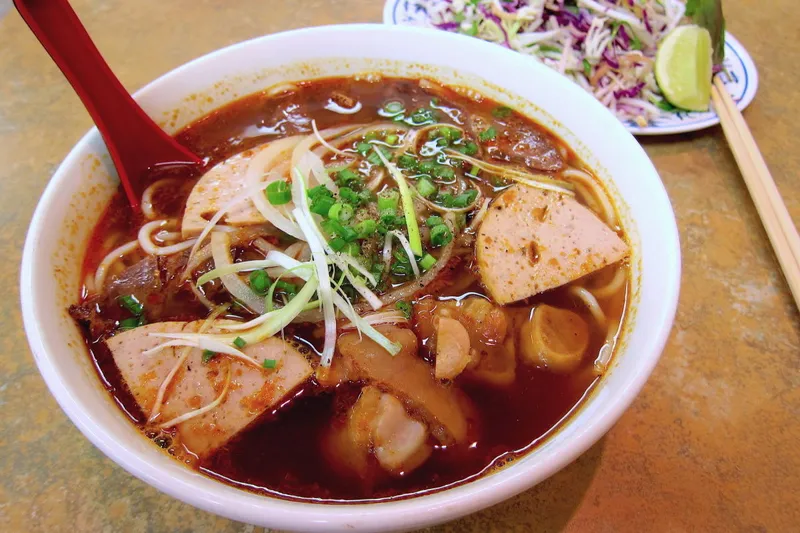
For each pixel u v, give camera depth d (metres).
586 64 0.36
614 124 0.22
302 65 0.27
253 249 0.21
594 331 0.20
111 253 0.21
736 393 0.21
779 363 0.22
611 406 0.15
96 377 0.18
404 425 0.18
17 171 0.29
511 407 0.18
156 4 0.39
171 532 0.18
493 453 0.18
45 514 0.19
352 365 0.18
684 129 0.31
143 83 0.33
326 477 0.17
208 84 0.25
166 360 0.18
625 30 0.36
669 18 0.37
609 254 0.21
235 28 0.37
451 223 0.21
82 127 0.31
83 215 0.21
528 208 0.22
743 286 0.25
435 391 0.18
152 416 0.17
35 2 0.20
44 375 0.16
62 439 0.20
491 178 0.23
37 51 0.35
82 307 0.19
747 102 0.32
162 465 0.14
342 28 0.26
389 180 0.23
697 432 0.20
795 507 0.19
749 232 0.27
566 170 0.23
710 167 0.30
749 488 0.19
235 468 0.17
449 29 0.38
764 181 0.27
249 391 0.18
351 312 0.19
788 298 0.24
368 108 0.26
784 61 0.35
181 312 0.20
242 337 0.18
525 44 0.37
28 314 0.17
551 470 0.14
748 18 0.38
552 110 0.24
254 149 0.24
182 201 0.23
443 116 0.26
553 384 0.19
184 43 0.36
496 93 0.26
